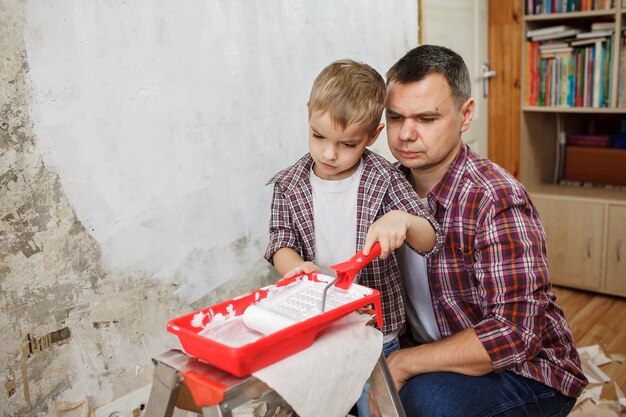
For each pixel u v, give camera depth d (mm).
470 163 1396
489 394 1261
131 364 1535
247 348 814
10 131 1263
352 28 2039
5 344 1302
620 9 2721
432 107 1301
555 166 3420
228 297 1740
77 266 1401
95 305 1445
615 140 3162
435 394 1271
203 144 1613
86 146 1382
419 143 1335
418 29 2389
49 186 1333
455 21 2783
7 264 1289
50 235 1348
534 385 1314
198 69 1573
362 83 1204
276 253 1369
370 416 1381
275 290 1061
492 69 3145
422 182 1470
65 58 1325
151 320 1562
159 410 929
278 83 1790
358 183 1338
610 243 2861
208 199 1647
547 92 3035
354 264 1047
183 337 902
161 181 1533
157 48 1480
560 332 1378
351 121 1187
